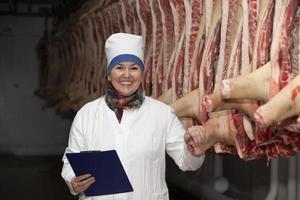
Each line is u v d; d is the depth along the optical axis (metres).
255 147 2.21
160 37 3.22
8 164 9.15
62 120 10.59
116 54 2.37
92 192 2.37
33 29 10.55
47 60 9.20
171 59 2.93
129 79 2.35
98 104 2.48
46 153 10.52
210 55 2.44
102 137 2.42
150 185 2.41
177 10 2.88
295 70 1.94
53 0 10.39
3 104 10.45
